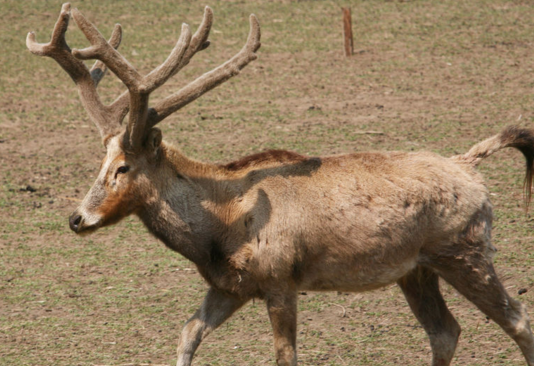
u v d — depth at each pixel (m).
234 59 22.19
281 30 73.06
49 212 37.59
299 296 28.92
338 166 22.28
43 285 30.27
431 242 21.97
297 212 21.44
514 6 78.75
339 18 76.75
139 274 31.06
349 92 55.75
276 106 53.22
